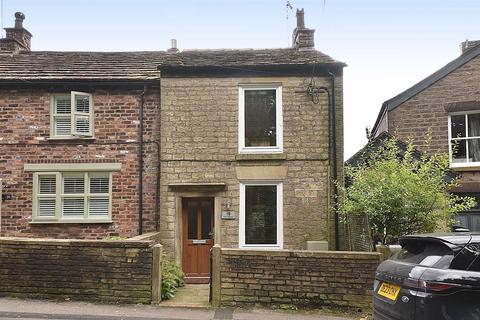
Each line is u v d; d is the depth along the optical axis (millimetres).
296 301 7973
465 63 13422
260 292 8039
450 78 13508
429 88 13672
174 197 11117
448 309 4359
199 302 8258
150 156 11703
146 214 11531
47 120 11758
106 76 11906
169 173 11195
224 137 11289
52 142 11688
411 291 4641
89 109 11812
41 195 11547
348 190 9391
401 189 8359
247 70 11344
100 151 11703
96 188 11680
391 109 13898
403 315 4672
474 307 4348
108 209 11570
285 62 11422
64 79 11625
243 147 11336
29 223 11414
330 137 11242
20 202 11500
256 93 11539
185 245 11172
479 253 4621
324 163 11141
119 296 8062
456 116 13523
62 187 11617
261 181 11164
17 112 11781
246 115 11484
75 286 8117
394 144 9875
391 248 7863
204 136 11297
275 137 11391
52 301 8023
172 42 14406
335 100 11320
